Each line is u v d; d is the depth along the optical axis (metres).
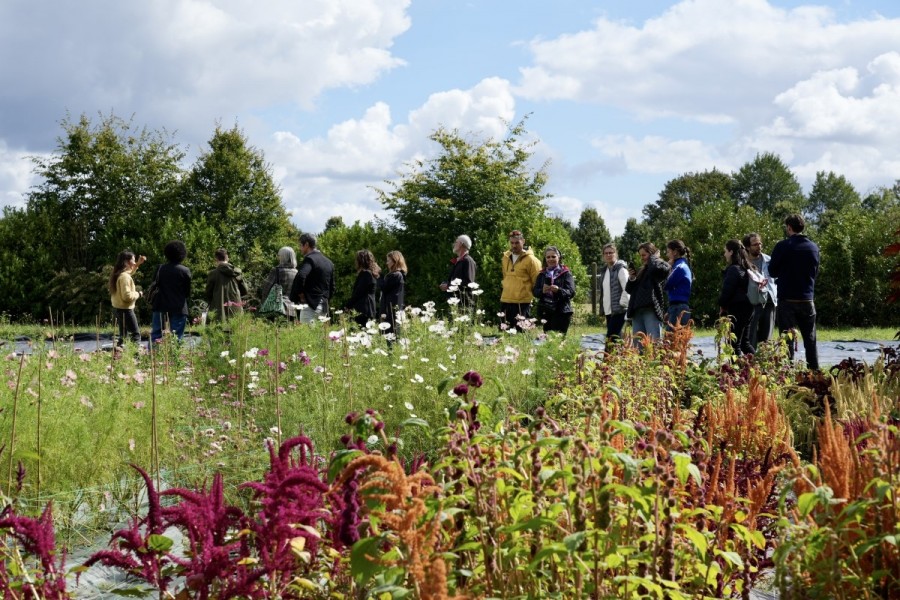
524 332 8.78
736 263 9.80
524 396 6.48
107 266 22.42
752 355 7.79
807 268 9.50
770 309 10.24
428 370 6.34
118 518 4.12
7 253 22.56
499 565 2.37
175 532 3.57
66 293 22.19
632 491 2.17
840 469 2.51
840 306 22.34
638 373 6.01
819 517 2.27
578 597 2.23
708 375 6.84
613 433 2.42
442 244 22.06
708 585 2.73
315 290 10.42
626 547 2.22
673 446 2.37
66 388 5.57
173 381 7.04
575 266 21.94
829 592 2.33
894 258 21.77
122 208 24.45
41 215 23.42
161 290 11.40
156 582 2.43
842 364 7.29
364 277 10.64
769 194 86.25
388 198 22.97
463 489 2.51
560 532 2.36
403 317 8.35
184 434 5.38
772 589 3.28
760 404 4.39
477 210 22.05
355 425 2.40
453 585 2.20
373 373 6.56
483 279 20.70
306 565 2.53
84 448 4.56
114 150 24.45
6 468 4.20
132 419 5.08
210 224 23.95
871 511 2.47
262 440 5.21
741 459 3.87
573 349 7.36
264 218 24.61
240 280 11.88
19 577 2.58
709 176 77.38
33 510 3.90
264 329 8.82
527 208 23.17
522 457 2.53
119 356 7.39
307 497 2.41
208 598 2.36
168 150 25.12
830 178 89.31
